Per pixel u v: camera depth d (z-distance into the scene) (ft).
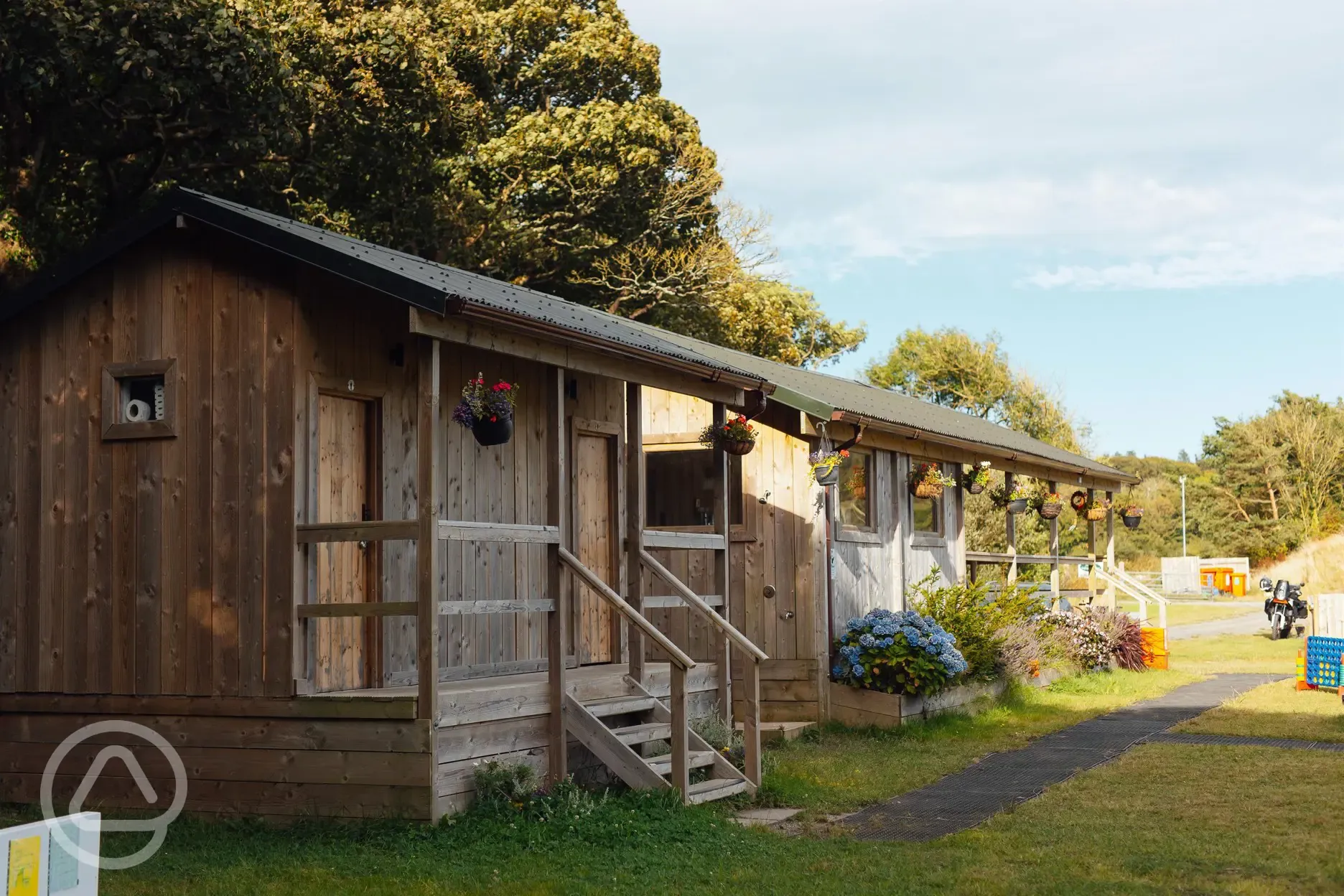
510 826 27.07
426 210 74.08
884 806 31.94
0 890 13.97
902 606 53.26
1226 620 116.88
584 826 27.17
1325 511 182.91
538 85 101.35
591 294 107.14
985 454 60.70
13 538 32.17
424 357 27.78
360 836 26.81
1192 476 246.47
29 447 32.19
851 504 50.49
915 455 55.16
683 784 30.17
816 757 39.27
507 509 36.24
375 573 31.89
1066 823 29.12
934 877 23.86
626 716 34.94
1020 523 105.29
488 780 28.60
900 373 174.60
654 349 34.19
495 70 78.13
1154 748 40.09
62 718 31.24
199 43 48.73
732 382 39.24
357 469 31.65
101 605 31.04
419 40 62.44
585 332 30.94
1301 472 186.60
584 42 99.60
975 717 48.21
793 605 46.80
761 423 48.11
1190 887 23.26
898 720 44.29
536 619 37.50
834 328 141.49
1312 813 29.63
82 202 56.24
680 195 105.50
